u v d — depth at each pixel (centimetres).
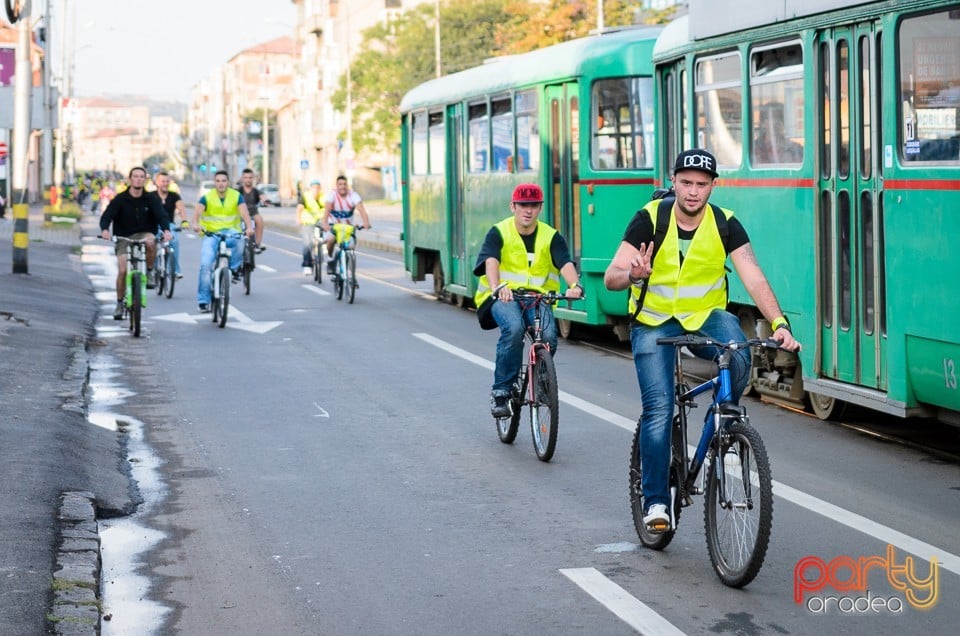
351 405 1898
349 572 1081
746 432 1003
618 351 2497
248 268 3691
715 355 1058
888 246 1492
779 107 1767
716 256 1071
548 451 1495
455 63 12156
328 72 16462
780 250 1764
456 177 3322
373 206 13788
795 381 1794
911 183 1444
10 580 994
